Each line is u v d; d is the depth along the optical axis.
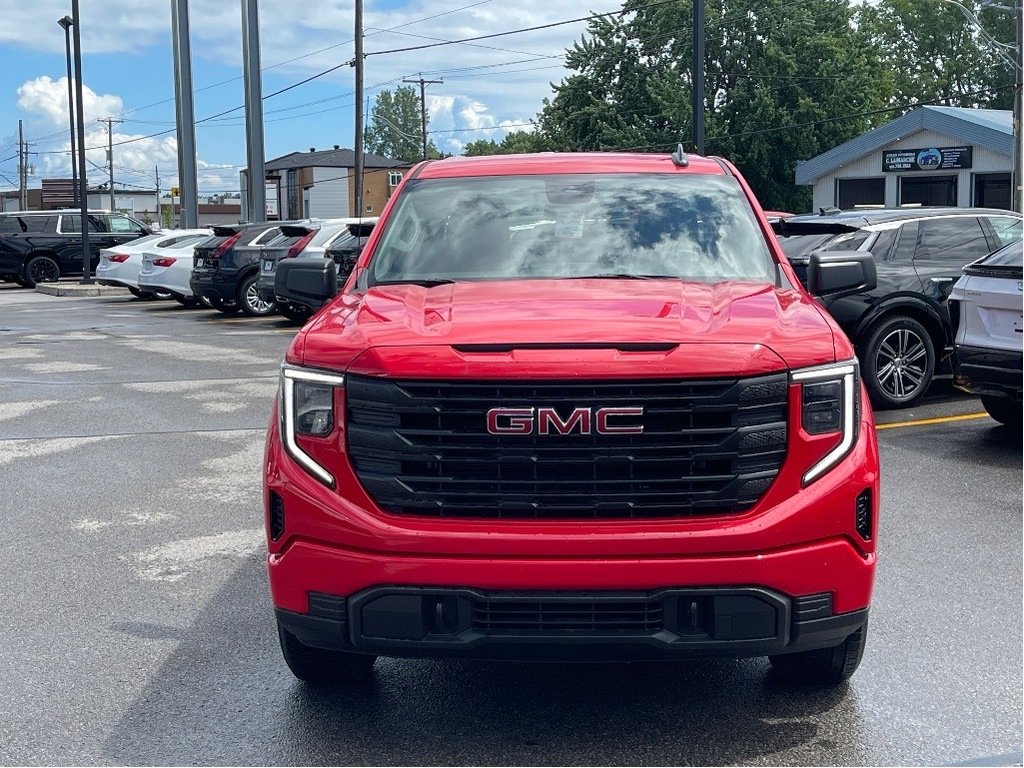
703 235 4.76
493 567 3.43
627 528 3.46
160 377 13.23
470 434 3.49
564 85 56.88
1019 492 7.15
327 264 4.86
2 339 18.31
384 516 3.54
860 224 10.14
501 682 4.32
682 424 3.49
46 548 6.25
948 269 10.12
